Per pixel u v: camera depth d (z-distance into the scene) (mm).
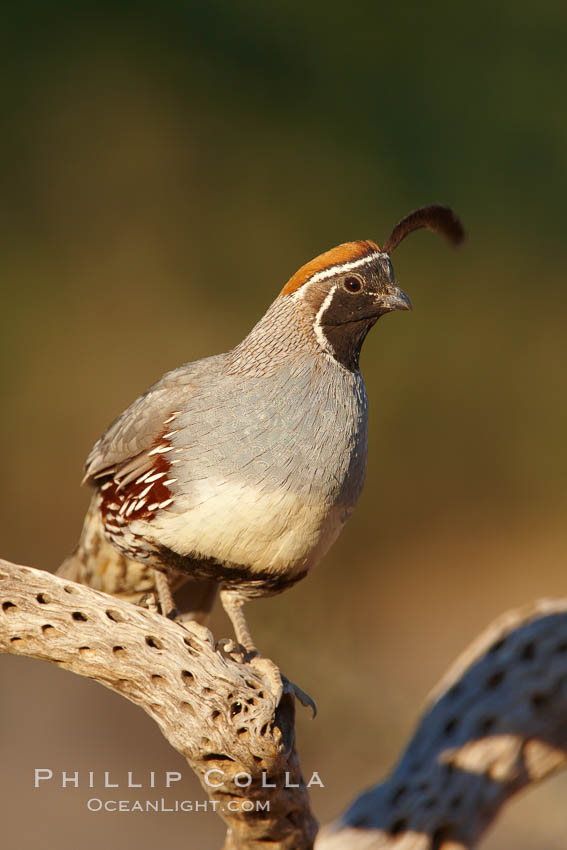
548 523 15828
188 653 4676
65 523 14547
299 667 11164
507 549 15570
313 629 11547
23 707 11430
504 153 16375
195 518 5188
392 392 15891
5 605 4602
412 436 15898
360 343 5527
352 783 10703
